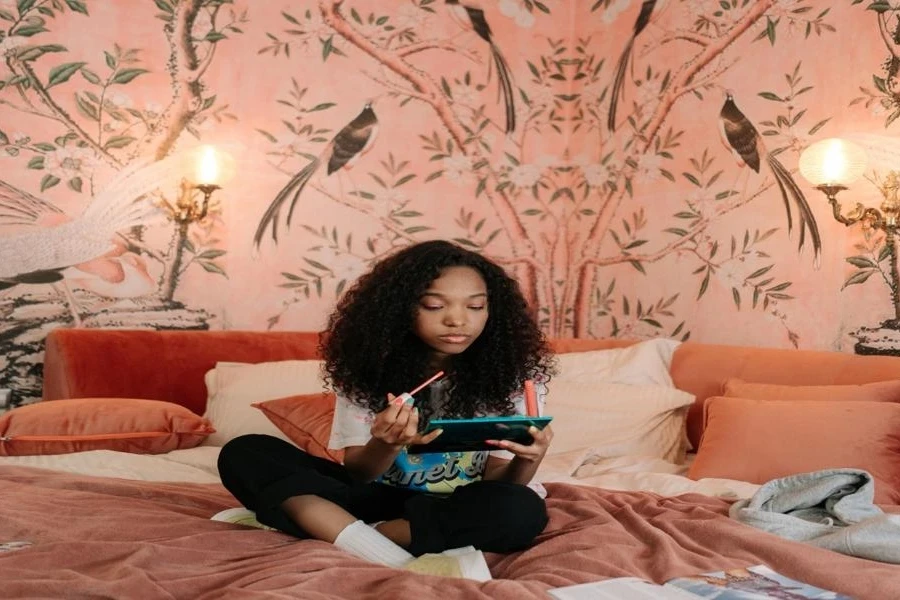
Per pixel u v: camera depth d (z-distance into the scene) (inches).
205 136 125.4
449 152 141.1
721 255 126.0
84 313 119.4
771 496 72.6
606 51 144.7
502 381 69.7
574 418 107.5
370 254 135.7
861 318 107.5
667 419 108.3
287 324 130.7
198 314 125.6
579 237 148.1
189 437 100.9
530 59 146.9
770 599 48.7
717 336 126.4
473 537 60.5
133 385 112.3
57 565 53.7
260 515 62.9
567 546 60.1
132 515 65.6
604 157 144.6
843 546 61.3
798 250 115.5
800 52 116.2
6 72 115.2
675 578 53.1
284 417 99.2
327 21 132.3
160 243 123.3
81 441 95.3
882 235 105.3
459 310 65.2
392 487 67.4
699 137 129.6
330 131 132.8
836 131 111.5
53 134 117.6
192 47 124.6
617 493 77.2
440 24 140.2
